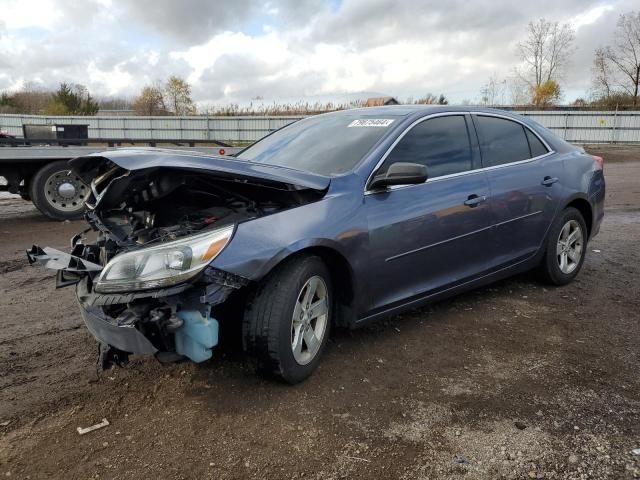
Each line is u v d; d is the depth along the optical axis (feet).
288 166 12.39
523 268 15.25
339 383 10.42
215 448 8.43
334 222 10.36
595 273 17.99
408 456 8.27
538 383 10.48
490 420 9.21
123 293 8.82
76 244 11.73
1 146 28.37
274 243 9.42
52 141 30.50
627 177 49.90
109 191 10.19
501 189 13.94
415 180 10.92
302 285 9.96
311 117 15.58
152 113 154.20
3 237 24.52
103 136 104.68
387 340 12.43
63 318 14.01
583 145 93.04
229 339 10.55
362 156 11.82
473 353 11.82
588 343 12.35
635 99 119.75
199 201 10.95
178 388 10.18
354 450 8.39
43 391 10.14
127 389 10.19
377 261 11.16
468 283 13.53
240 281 9.04
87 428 8.95
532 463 8.09
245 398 9.83
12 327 13.37
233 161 10.08
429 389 10.25
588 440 8.63
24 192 30.68
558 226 15.83
